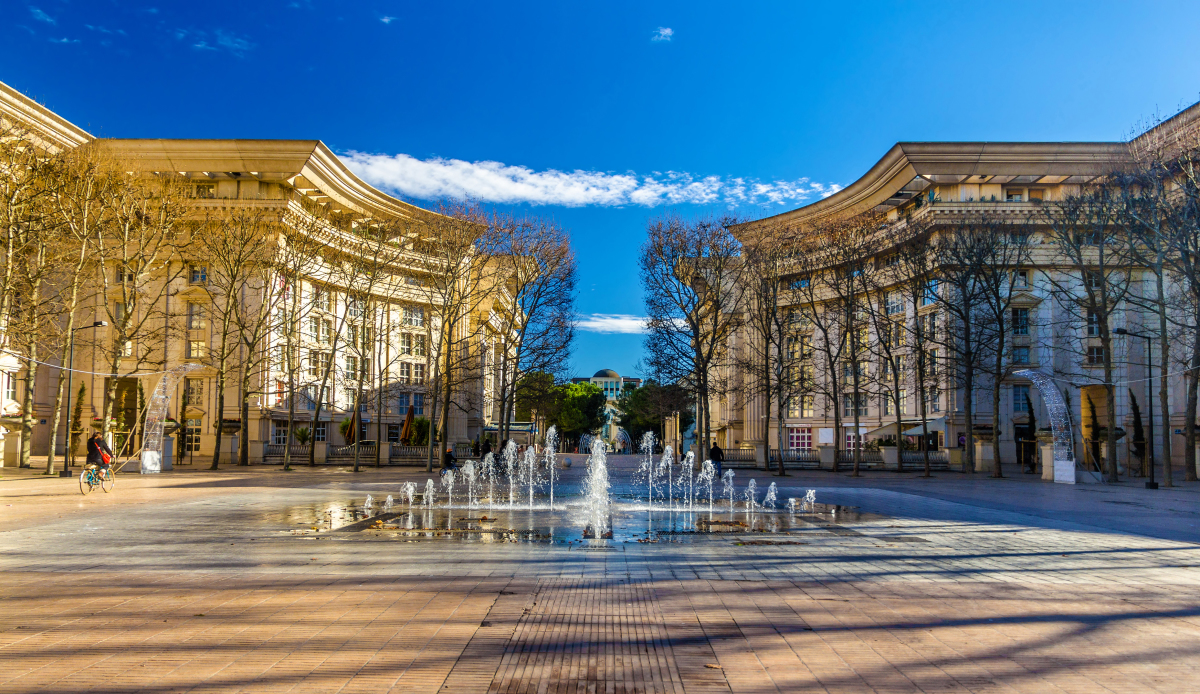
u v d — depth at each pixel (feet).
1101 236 106.63
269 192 156.15
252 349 132.67
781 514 55.21
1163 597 24.81
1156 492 83.82
